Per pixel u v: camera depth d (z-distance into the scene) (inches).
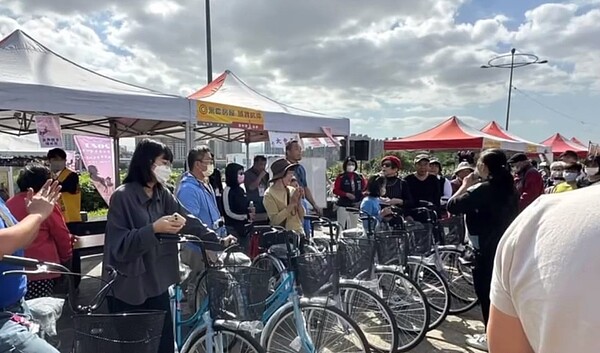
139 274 87.7
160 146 92.4
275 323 106.3
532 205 33.9
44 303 79.7
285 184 158.4
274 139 223.0
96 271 229.3
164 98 172.9
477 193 127.8
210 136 348.5
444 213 211.0
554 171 244.7
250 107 210.7
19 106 140.2
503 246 34.3
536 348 30.7
